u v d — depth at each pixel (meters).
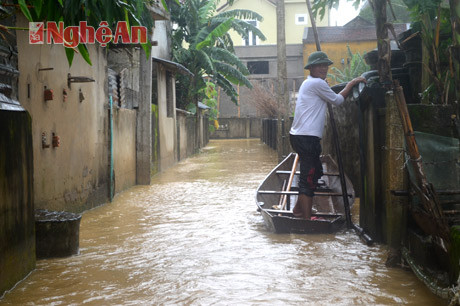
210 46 21.56
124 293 4.07
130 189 10.90
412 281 4.28
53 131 6.84
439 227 4.00
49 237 5.17
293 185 8.28
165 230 6.53
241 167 15.64
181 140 18.92
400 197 4.69
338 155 6.49
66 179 7.29
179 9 21.17
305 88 6.27
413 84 6.32
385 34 5.30
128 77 11.68
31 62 6.17
